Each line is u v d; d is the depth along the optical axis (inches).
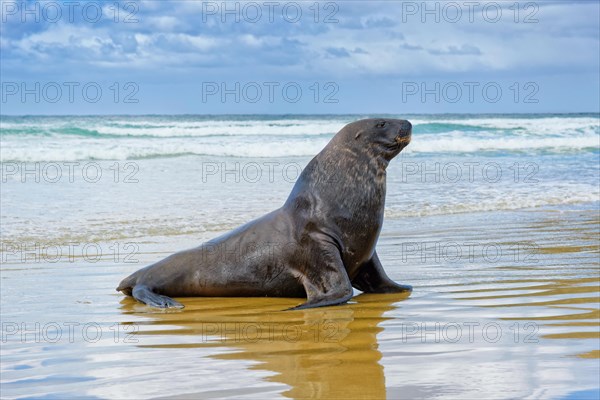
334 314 298.5
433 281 356.2
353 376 207.8
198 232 501.7
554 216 569.9
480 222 544.7
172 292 350.6
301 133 1633.9
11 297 341.7
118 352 244.2
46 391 201.6
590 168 934.4
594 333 249.6
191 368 221.0
